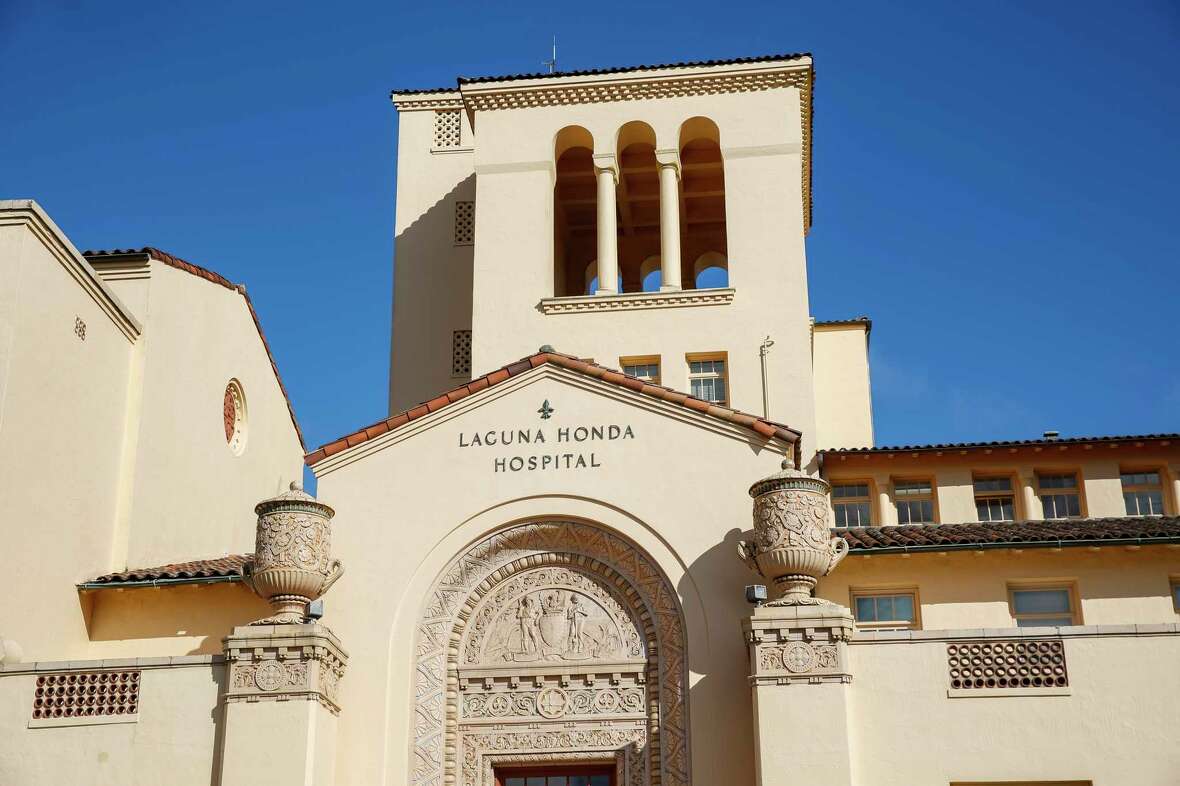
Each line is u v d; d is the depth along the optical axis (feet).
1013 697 54.19
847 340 106.63
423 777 58.54
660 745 58.18
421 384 98.17
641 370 85.66
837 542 57.26
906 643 55.42
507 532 62.54
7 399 62.18
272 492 94.53
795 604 55.21
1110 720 53.52
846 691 53.88
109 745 56.24
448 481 63.41
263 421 93.04
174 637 67.87
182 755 55.83
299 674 55.93
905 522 77.20
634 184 99.66
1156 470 76.84
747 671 57.82
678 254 88.43
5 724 56.75
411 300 100.63
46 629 64.39
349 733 59.11
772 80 90.38
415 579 61.87
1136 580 64.18
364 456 64.18
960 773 53.31
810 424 82.17
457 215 102.73
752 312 85.30
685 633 59.16
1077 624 63.72
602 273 88.28
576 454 63.16
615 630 60.95
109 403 72.43
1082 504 76.38
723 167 93.15
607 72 90.99
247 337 90.33
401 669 60.23
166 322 78.02
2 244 64.28
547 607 61.72
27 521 63.41
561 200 99.76
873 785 53.36
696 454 62.39
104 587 67.62
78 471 68.54
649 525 61.36
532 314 87.10
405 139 105.50
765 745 53.21
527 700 60.23
